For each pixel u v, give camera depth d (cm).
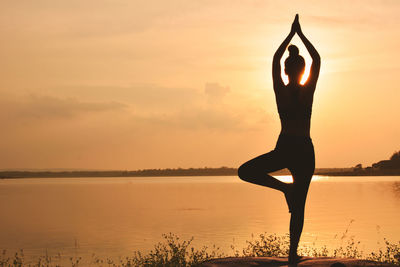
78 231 5197
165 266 989
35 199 13938
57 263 2589
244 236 3894
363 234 3759
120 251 3281
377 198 10844
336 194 13175
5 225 6144
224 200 11631
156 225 5475
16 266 1116
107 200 12750
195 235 4134
